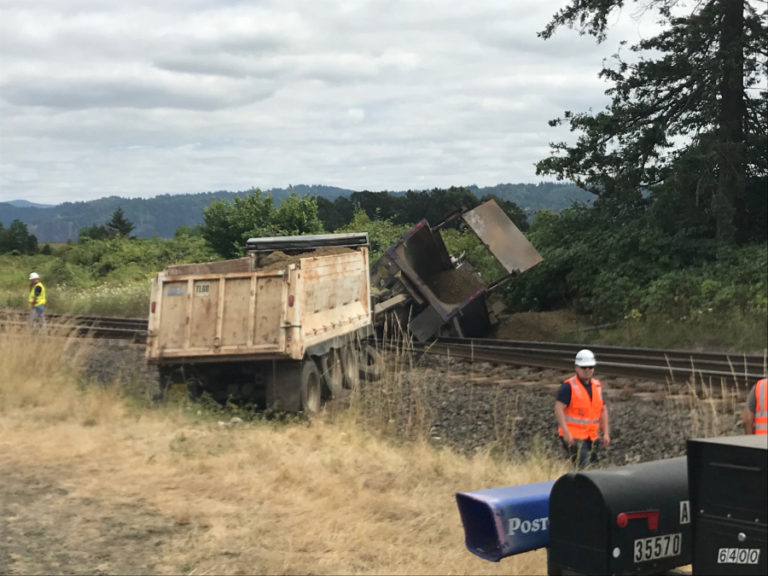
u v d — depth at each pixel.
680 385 13.07
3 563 5.46
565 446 8.28
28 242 80.25
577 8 24.86
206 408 11.98
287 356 11.95
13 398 11.08
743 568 3.08
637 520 3.50
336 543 6.16
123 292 29.42
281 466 8.09
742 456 3.09
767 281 20.45
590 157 26.02
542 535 3.90
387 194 98.12
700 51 24.59
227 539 6.12
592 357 8.37
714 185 23.70
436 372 15.85
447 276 23.22
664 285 21.88
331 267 13.96
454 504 7.27
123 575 5.39
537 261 21.69
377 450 9.40
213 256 37.41
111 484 7.46
